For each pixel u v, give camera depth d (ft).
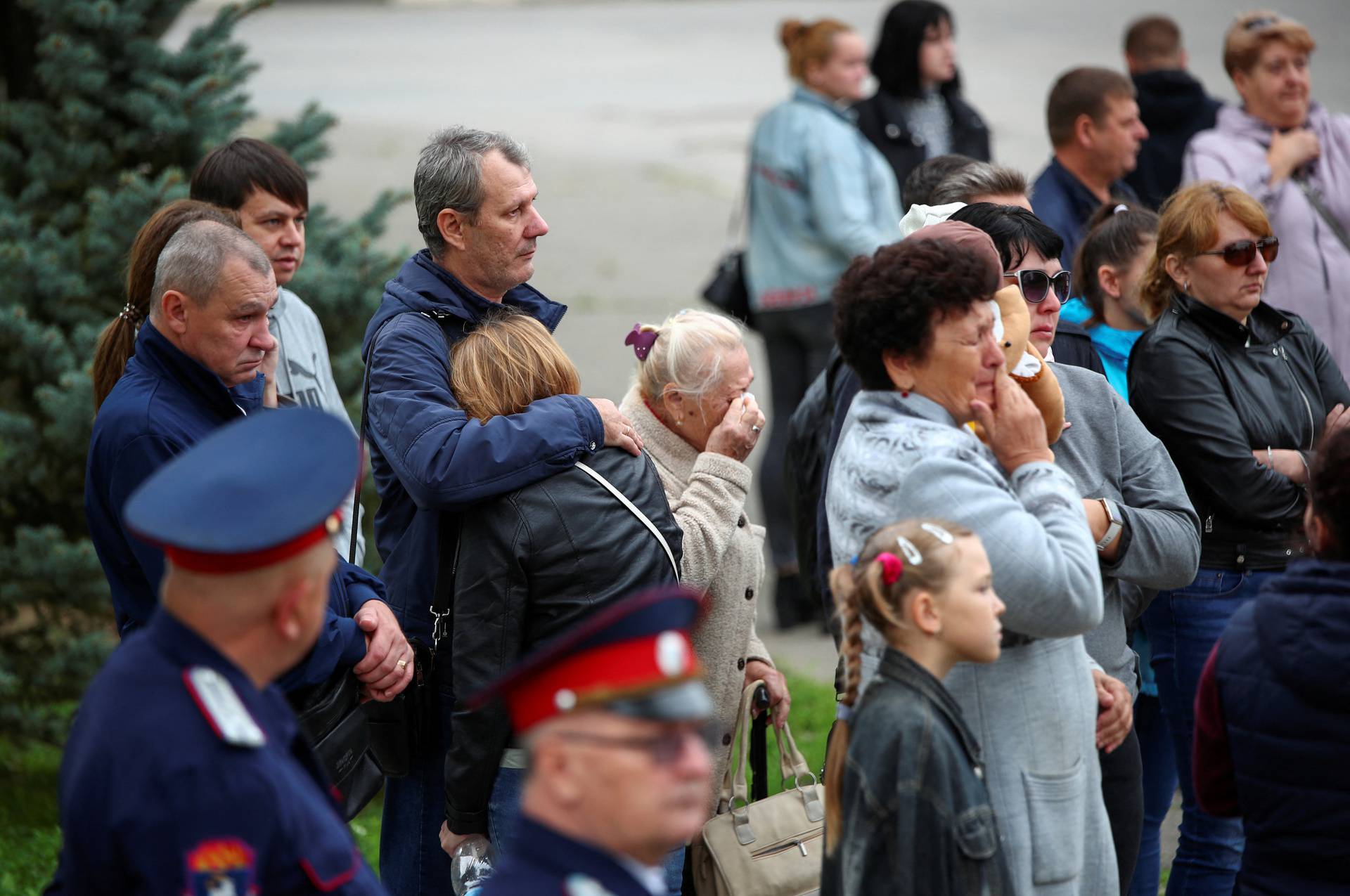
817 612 69.77
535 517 30.66
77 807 19.63
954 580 23.93
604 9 426.10
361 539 40.29
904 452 26.13
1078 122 54.90
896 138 70.38
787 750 33.96
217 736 19.65
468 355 32.81
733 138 209.05
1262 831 25.45
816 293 68.44
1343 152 55.98
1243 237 37.35
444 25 391.86
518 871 17.51
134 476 29.99
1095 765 27.17
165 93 51.75
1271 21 56.85
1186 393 37.06
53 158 52.24
